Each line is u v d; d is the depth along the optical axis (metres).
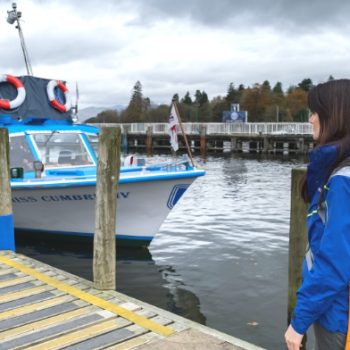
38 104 9.23
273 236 9.69
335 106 1.80
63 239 8.70
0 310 4.12
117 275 7.18
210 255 8.27
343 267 1.63
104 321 3.87
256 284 6.73
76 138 9.20
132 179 7.70
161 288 6.61
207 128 38.59
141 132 41.75
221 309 5.85
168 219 11.52
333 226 1.66
